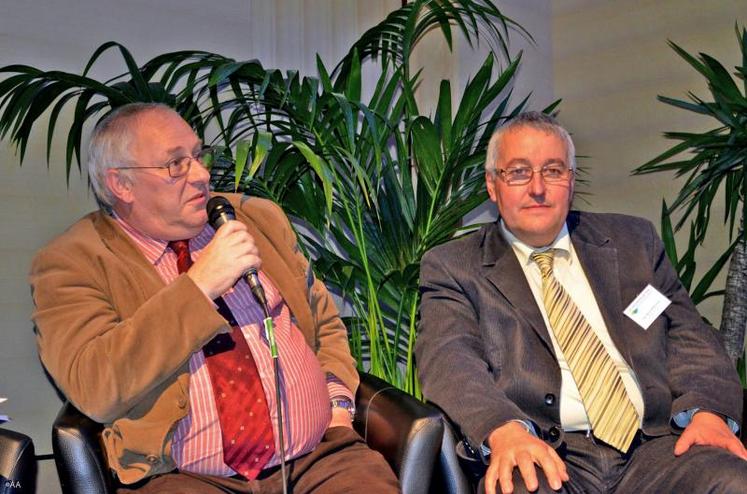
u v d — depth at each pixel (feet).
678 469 6.15
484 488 5.93
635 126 12.08
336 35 11.22
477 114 9.16
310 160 7.48
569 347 6.73
